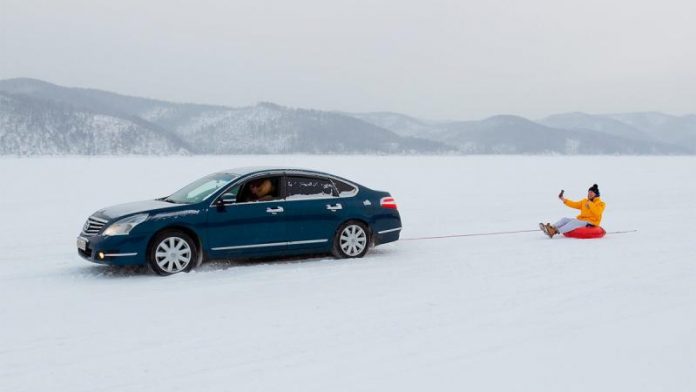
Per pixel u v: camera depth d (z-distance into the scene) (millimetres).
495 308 6578
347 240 9570
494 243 11219
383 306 6680
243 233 8727
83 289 7480
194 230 8422
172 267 8328
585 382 4477
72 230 13297
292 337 5562
